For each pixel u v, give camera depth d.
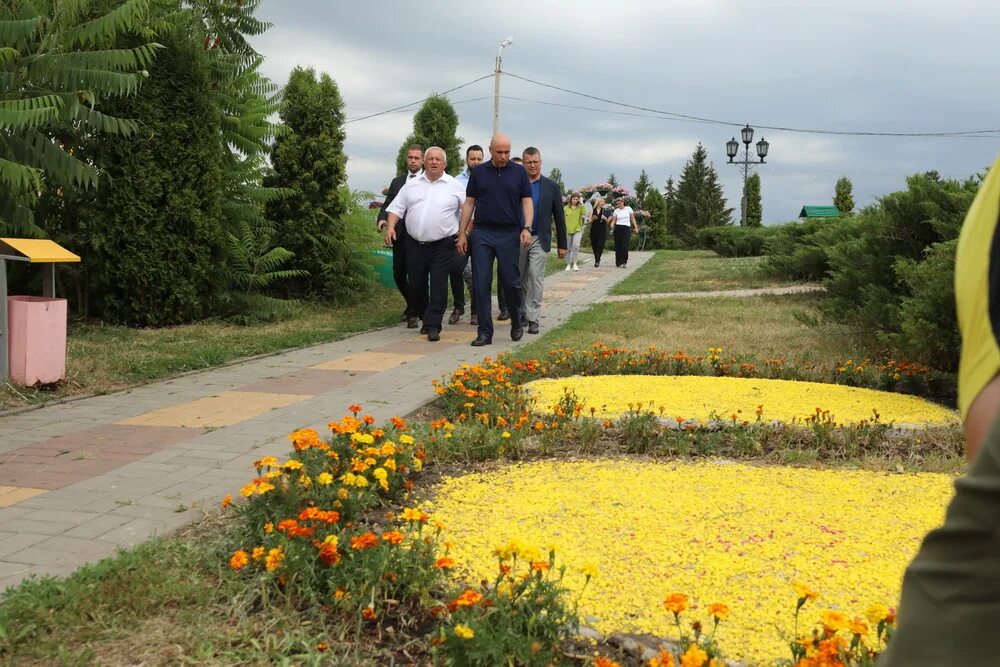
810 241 18.41
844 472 4.82
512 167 9.66
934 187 9.17
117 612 2.86
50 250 6.89
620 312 12.77
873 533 3.76
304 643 2.66
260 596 3.01
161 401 6.81
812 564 3.38
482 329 9.84
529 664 2.48
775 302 14.09
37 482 4.57
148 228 10.28
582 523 3.88
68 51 8.96
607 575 3.26
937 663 0.84
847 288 9.73
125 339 9.52
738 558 3.43
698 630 2.45
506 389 6.53
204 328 10.56
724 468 4.90
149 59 8.73
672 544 3.60
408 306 11.58
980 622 0.82
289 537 3.09
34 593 2.95
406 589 3.00
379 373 8.09
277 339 9.99
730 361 8.20
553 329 11.04
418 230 10.19
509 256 9.77
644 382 7.48
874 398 6.88
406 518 3.16
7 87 8.45
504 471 4.81
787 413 6.21
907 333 7.14
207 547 3.46
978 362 0.86
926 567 0.88
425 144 23.06
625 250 24.05
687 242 82.50
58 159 8.89
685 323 11.70
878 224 9.34
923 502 4.25
